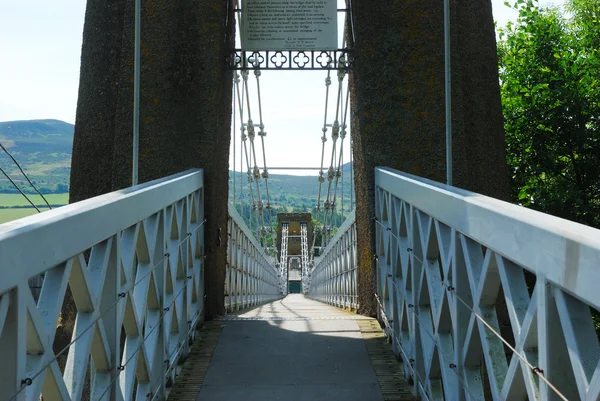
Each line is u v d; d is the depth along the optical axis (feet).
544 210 32.48
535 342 6.11
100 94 19.31
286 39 19.20
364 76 18.62
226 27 19.36
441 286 10.28
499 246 6.73
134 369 9.72
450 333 9.91
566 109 32.91
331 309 32.63
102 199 8.19
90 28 19.72
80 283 7.30
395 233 13.99
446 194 9.02
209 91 18.54
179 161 18.49
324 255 49.70
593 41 35.99
